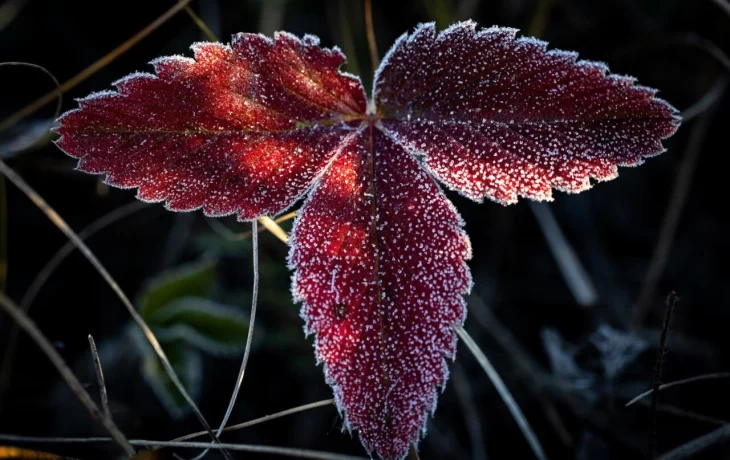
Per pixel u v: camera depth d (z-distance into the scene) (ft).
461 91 0.73
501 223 1.11
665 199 1.15
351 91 0.73
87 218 1.05
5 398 0.94
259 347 1.00
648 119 0.71
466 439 0.98
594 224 1.16
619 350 0.90
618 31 1.08
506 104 0.72
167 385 0.92
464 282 0.71
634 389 0.96
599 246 1.14
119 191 1.06
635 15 1.08
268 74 0.72
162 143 0.71
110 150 0.71
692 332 1.07
